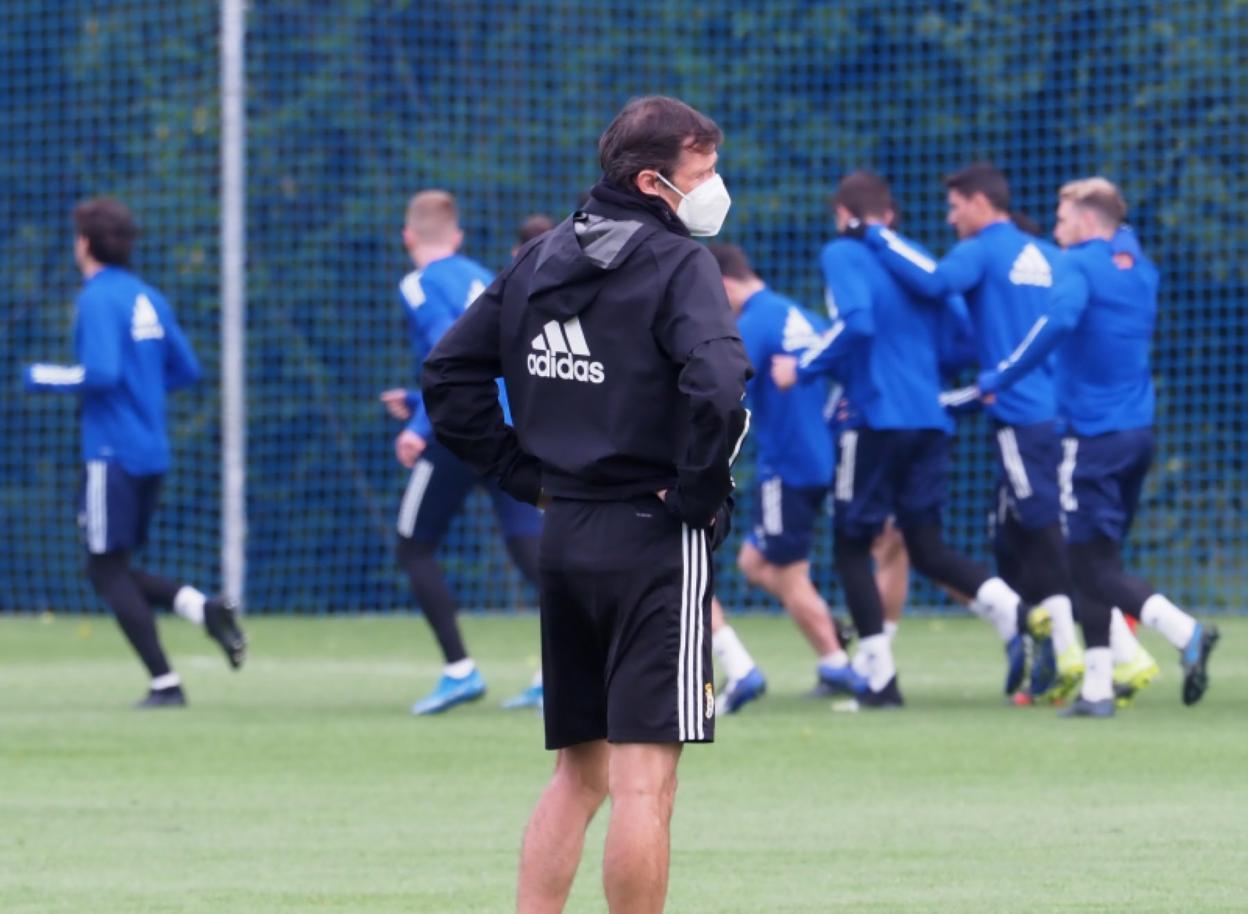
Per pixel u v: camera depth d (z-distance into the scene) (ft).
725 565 179.11
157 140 196.03
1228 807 75.51
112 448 111.34
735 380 46.34
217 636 112.98
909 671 129.70
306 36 192.75
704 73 189.78
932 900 59.47
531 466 51.52
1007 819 73.67
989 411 110.22
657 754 48.39
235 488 171.83
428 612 108.37
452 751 93.50
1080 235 102.58
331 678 130.00
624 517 48.32
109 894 61.87
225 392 171.73
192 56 195.42
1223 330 172.96
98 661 143.13
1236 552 170.81
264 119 192.24
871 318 104.58
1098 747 91.35
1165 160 174.60
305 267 191.62
